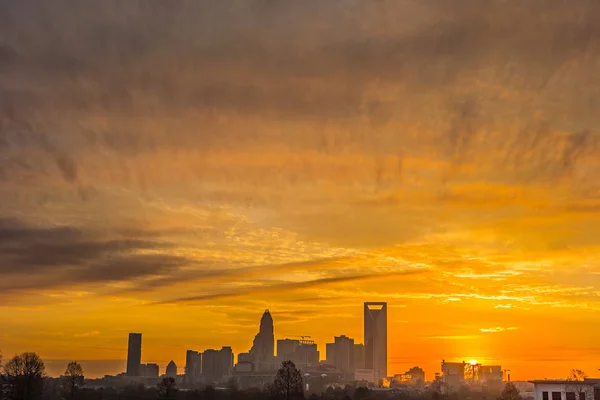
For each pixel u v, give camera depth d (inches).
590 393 7760.8
